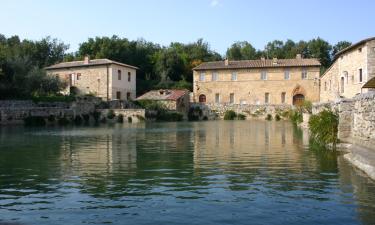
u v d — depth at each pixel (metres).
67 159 16.92
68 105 53.53
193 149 20.50
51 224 8.10
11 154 18.67
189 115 67.69
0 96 50.19
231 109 66.31
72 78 70.69
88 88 69.19
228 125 45.84
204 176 12.87
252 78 71.25
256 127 41.19
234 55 113.69
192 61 97.62
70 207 9.28
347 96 45.44
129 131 35.09
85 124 49.03
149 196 10.27
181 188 11.15
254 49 117.62
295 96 69.44
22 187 11.38
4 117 45.31
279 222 8.12
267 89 70.50
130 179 12.43
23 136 29.48
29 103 50.25
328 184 11.51
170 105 63.47
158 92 68.31
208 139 26.55
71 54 99.62
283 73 69.69
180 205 9.39
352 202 9.53
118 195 10.39
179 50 106.69
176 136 29.27
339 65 48.91
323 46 105.00
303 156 17.36
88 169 14.31
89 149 20.66
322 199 9.83
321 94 66.00
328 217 8.40
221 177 12.70
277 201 9.70
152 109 61.56
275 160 16.27
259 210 8.95
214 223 8.08
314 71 68.38
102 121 56.16
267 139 26.19
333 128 21.39
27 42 94.75
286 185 11.43
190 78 94.12
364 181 11.89
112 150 20.17
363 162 14.20
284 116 62.75
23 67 54.50
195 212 8.83
